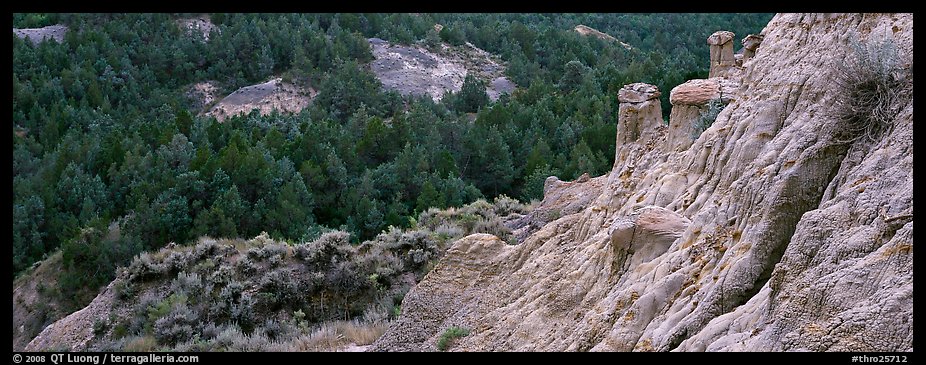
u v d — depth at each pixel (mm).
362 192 48125
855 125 9820
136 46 136250
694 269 10172
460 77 141375
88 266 40188
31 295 40125
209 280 26328
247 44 140000
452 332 15234
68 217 52562
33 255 49438
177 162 57812
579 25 167875
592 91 84500
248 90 130500
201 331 24156
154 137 70500
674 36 152250
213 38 141750
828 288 7516
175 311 24875
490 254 18203
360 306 25219
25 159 68750
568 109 76562
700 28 150250
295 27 153000
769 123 11984
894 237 7570
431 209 32750
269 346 21031
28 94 101750
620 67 124188
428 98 111938
